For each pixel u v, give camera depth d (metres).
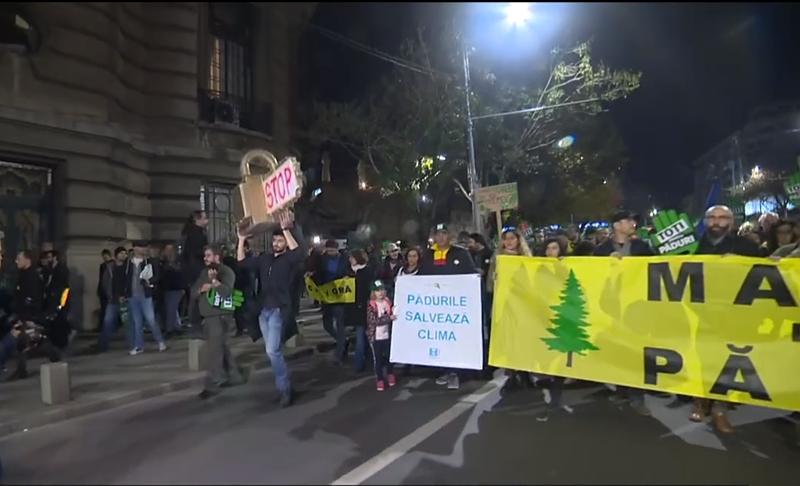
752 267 6.12
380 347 8.16
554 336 7.11
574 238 13.11
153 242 15.98
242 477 5.06
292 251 7.50
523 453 5.57
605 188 36.72
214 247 8.17
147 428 6.59
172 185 16.31
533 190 32.97
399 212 27.52
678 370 6.40
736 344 6.13
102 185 13.87
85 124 13.40
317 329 14.00
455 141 22.27
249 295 9.48
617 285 6.78
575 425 6.40
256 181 8.40
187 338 12.54
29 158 12.62
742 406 7.11
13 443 6.21
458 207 33.00
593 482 4.91
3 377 8.92
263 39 20.19
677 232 7.44
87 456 5.72
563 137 25.98
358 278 9.41
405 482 4.91
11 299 9.16
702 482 4.92
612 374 6.75
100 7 14.10
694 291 6.36
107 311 11.13
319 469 5.21
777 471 5.15
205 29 17.98
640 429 6.27
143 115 16.20
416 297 8.20
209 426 6.57
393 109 24.00
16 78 12.45
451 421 6.57
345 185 29.70
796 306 5.91
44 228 13.05
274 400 7.65
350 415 6.88
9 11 12.36
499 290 7.50
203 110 17.78
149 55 16.39
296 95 22.67
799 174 11.14
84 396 7.71
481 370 8.48
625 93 23.03
